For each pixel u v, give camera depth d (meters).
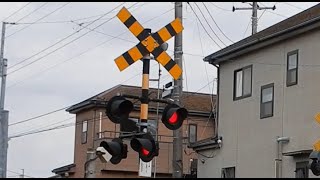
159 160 39.00
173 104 12.56
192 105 43.38
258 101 28.52
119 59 12.55
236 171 29.47
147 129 12.66
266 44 28.08
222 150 30.73
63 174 43.88
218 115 31.41
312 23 25.25
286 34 26.72
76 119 44.91
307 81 25.75
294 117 26.23
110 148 12.46
